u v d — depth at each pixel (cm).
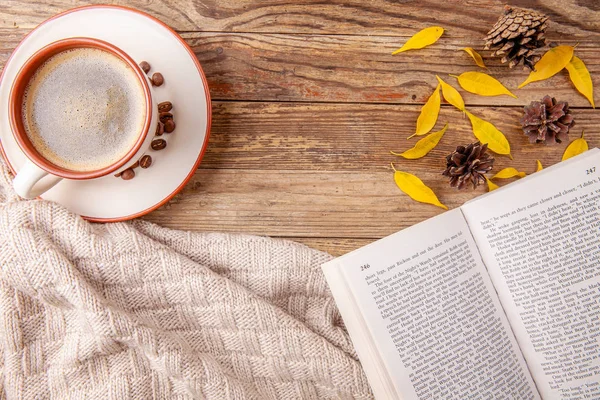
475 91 60
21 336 59
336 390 60
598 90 61
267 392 60
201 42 60
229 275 61
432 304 59
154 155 57
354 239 61
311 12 60
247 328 60
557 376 60
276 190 61
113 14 55
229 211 61
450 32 60
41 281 58
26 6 59
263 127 61
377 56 60
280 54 60
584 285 60
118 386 58
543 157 61
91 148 53
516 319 61
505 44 58
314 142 61
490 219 60
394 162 61
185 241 61
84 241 58
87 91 52
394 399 59
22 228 57
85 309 57
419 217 61
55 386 59
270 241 61
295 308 62
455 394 60
